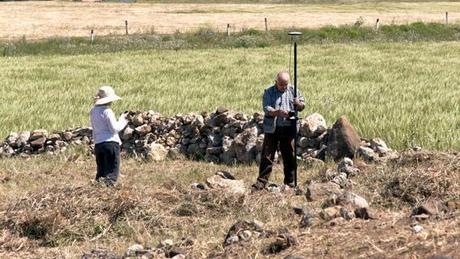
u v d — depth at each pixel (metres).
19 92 39.19
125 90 38.66
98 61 58.44
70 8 141.38
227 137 23.50
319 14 118.88
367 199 14.92
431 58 56.00
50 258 12.66
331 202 14.05
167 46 72.69
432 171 15.15
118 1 176.25
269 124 18.27
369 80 41.19
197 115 24.73
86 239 13.67
